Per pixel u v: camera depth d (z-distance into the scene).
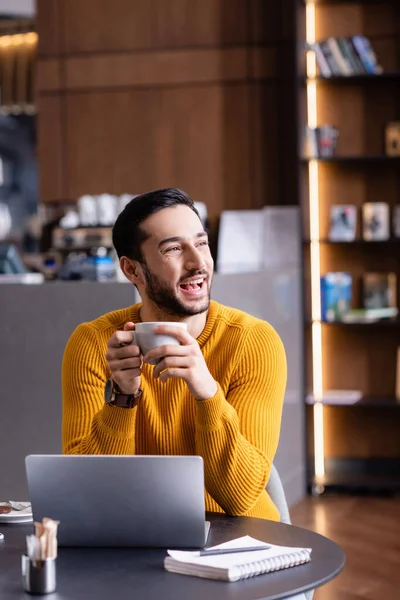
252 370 2.48
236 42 7.14
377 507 6.19
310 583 1.73
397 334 6.89
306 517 5.94
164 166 7.29
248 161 7.16
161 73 7.27
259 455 2.34
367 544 5.29
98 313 4.40
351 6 6.87
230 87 7.17
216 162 7.20
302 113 6.66
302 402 6.70
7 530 2.15
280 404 2.52
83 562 1.88
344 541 5.36
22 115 12.50
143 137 7.32
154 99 7.29
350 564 4.90
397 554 5.07
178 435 2.45
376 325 6.89
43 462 1.96
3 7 9.09
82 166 7.42
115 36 7.33
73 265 5.04
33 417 4.54
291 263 6.64
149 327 2.11
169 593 1.67
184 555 1.83
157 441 2.44
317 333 6.94
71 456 1.95
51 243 7.35
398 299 6.88
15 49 10.20
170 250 2.37
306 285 6.74
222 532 2.06
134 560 1.88
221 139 7.19
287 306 6.37
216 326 2.54
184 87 7.25
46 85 7.45
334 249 6.91
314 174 6.91
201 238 2.39
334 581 4.61
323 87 6.91
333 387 6.98
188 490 1.92
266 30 7.10
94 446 2.27
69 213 6.94
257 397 2.46
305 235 6.75
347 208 6.73
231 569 1.74
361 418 6.98
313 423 6.97
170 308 2.40
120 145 7.36
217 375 2.49
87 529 1.97
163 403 2.45
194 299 2.38
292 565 1.82
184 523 1.94
